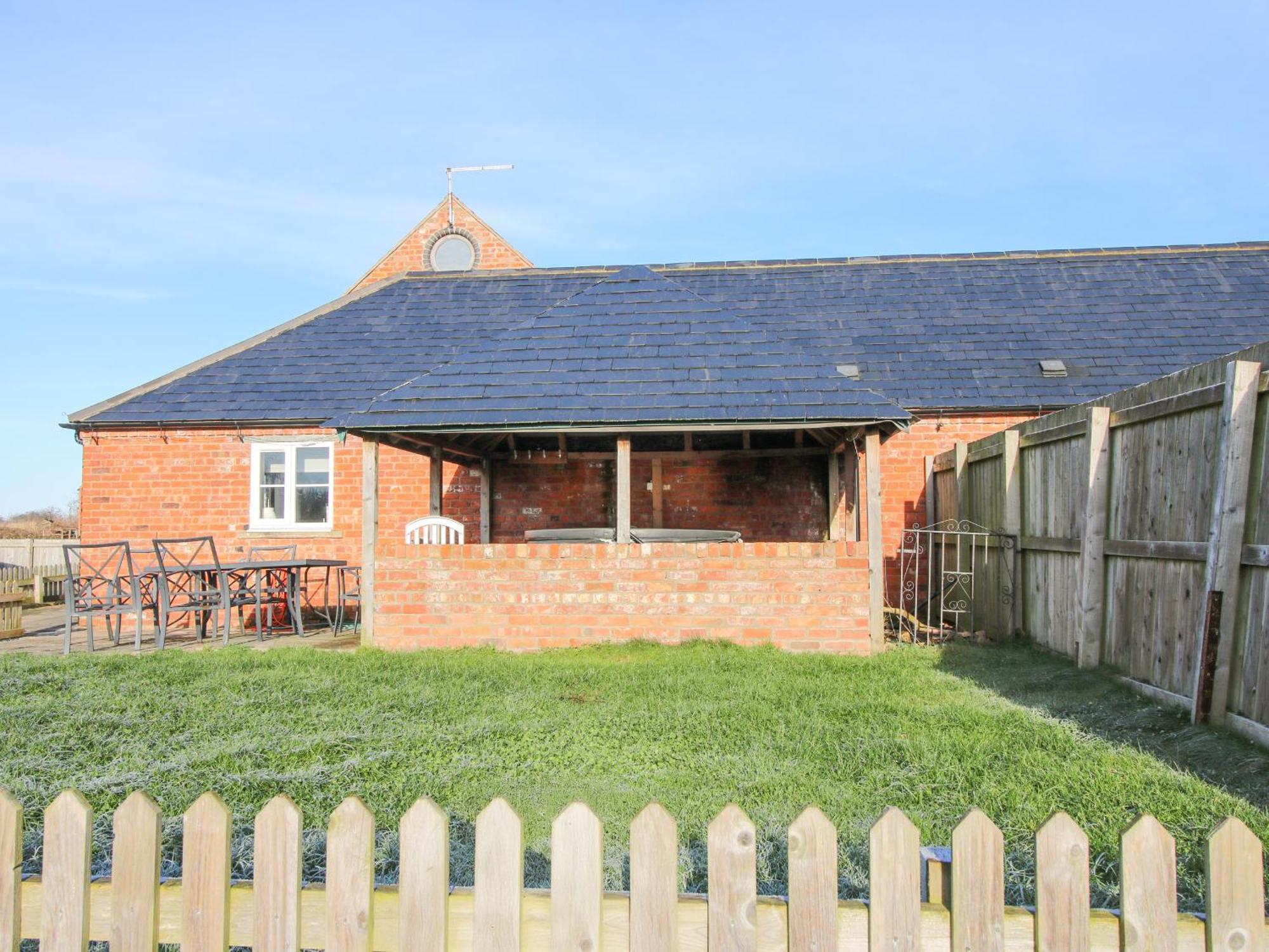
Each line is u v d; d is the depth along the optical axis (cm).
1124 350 1566
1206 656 637
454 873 424
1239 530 624
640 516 1548
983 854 248
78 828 261
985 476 1228
